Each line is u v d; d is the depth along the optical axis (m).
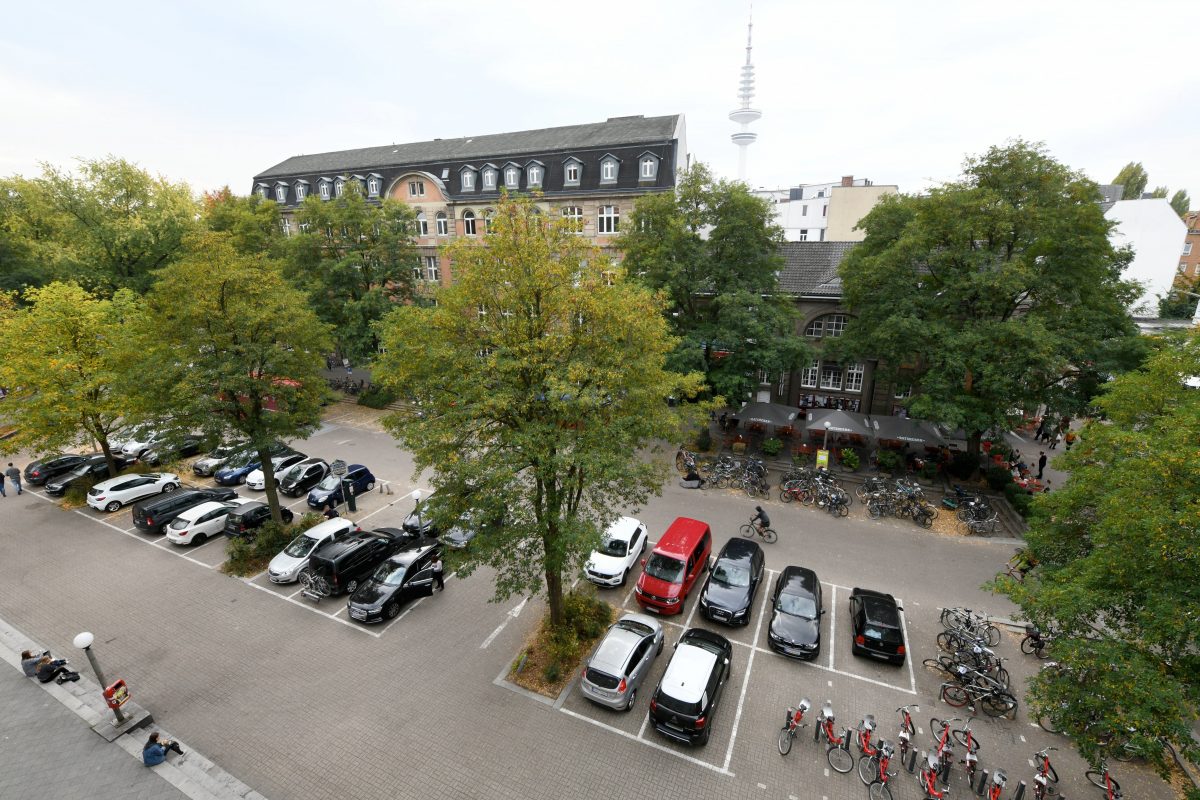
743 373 26.64
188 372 18.47
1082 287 21.34
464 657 14.95
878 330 23.39
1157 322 39.62
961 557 20.05
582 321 13.70
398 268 36.75
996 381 20.86
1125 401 12.85
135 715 12.83
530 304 13.38
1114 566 9.40
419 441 12.92
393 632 16.02
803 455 28.14
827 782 11.30
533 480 14.62
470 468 12.27
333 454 30.41
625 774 11.47
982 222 21.03
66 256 37.09
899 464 27.08
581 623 15.38
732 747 12.12
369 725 12.72
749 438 30.94
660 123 39.16
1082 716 9.13
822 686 13.90
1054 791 11.12
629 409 14.14
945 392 22.50
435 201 43.91
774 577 18.59
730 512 23.41
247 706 13.30
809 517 23.08
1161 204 47.75
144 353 20.33
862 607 15.26
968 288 21.77
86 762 11.75
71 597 17.69
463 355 12.98
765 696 13.55
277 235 44.44
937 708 13.23
